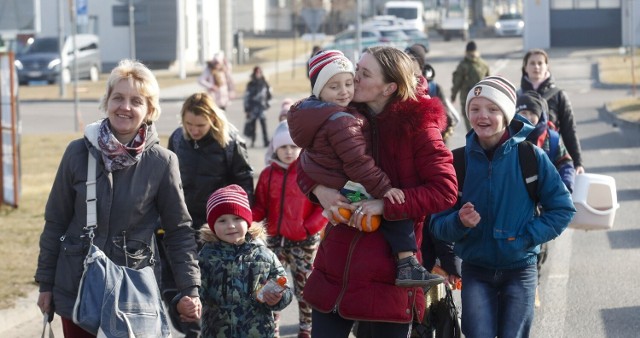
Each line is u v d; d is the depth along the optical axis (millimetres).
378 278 6418
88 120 38625
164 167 6793
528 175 7344
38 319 11172
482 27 99500
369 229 6285
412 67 6461
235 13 101688
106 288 6422
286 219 9750
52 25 69500
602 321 10289
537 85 11828
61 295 6660
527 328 7418
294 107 6434
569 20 70938
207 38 76312
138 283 6551
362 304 6395
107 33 70875
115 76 6680
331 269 6527
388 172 6398
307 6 100875
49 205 6754
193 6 74688
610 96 38438
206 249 7703
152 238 6801
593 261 13000
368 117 6453
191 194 9484
